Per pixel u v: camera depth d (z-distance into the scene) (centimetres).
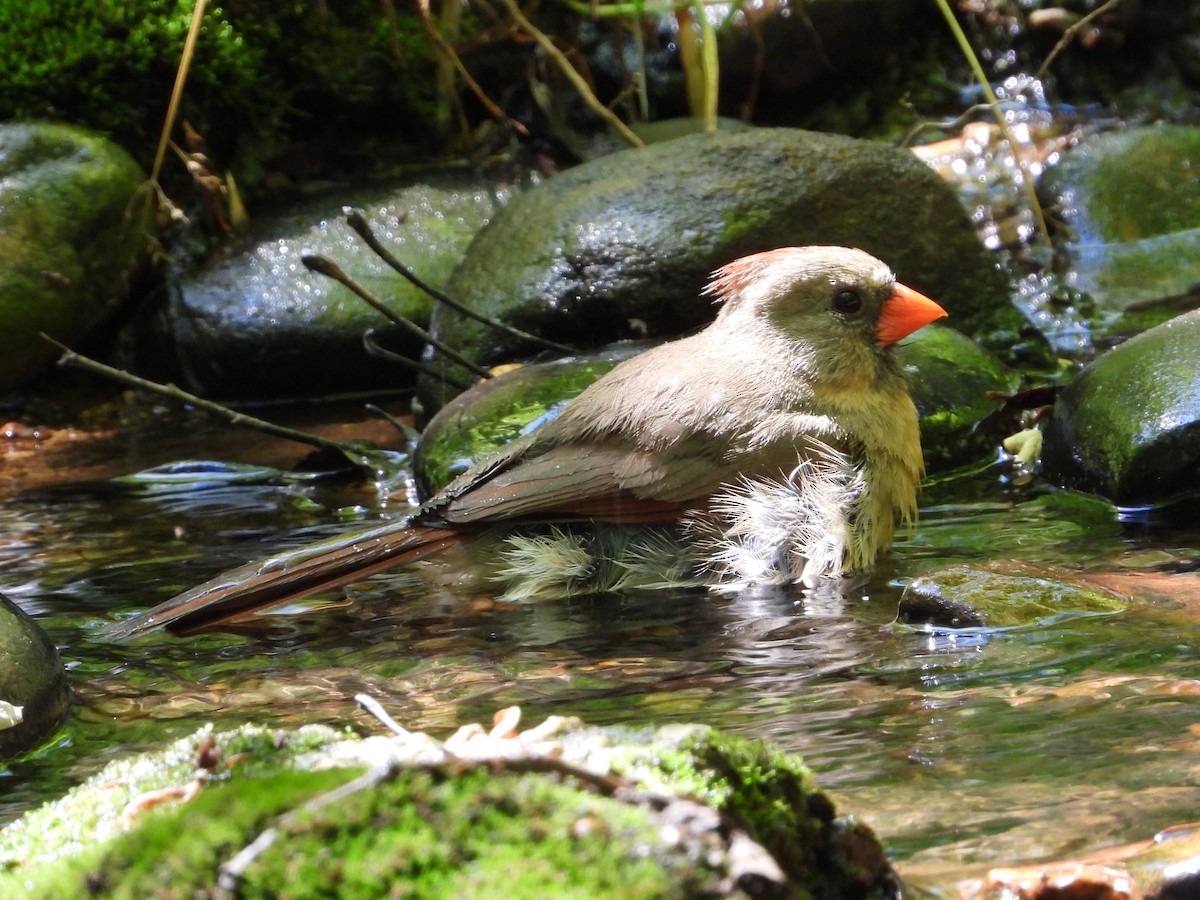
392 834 250
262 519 808
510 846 247
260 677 556
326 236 1137
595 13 1269
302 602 671
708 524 679
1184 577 595
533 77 1319
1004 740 412
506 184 1235
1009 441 852
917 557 684
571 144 1288
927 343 887
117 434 1024
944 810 356
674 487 677
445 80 1280
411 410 1039
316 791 272
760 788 291
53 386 1099
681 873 240
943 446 834
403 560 676
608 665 545
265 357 1080
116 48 1152
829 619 588
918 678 489
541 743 296
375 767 265
